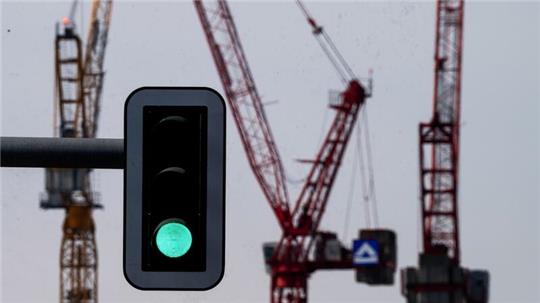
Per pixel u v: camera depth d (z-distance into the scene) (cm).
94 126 16438
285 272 16350
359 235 16638
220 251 1758
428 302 16850
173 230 1747
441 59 16938
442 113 16962
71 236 16388
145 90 1784
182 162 1773
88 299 16612
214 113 1783
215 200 1766
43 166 2020
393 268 16475
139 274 1750
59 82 16450
